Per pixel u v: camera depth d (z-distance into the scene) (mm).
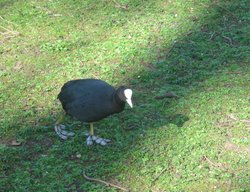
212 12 9672
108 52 8523
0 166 6172
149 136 6562
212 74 7910
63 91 6465
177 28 9180
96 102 6121
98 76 7945
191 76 7883
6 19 9648
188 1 10078
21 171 6070
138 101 7348
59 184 5809
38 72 8148
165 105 7223
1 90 7688
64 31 9195
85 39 8961
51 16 9719
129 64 8211
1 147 6426
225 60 8281
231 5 9891
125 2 10148
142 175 5961
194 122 6773
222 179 5855
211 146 6367
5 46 8867
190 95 7391
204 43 8742
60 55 8562
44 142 6605
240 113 6926
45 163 6180
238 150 6324
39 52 8680
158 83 7781
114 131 6715
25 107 7320
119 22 9422
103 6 10039
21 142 6598
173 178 5906
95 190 5715
